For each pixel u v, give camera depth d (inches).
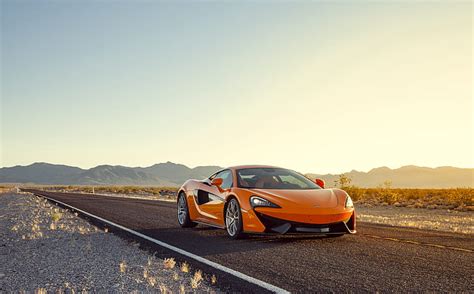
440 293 177.9
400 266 227.5
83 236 378.6
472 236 333.1
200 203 388.8
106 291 199.8
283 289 188.5
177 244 315.6
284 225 297.1
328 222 298.0
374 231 364.2
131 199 1094.4
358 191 1301.7
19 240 366.6
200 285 201.9
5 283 222.7
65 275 233.9
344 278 204.7
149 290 198.5
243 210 316.8
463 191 1200.2
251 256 261.1
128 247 312.8
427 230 374.0
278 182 346.3
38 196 1310.3
